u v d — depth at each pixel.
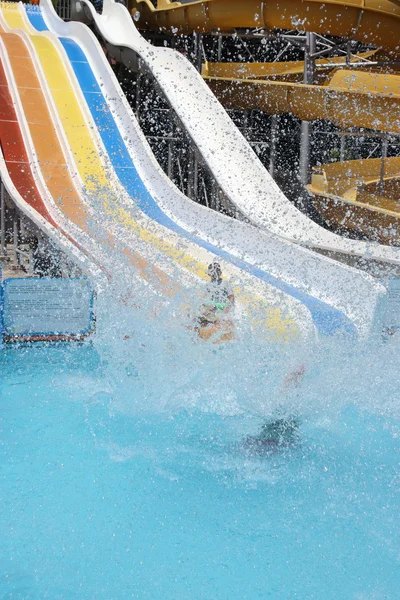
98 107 13.34
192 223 10.17
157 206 10.78
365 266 9.26
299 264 8.19
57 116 12.78
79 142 12.23
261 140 17.89
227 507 3.59
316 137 17.75
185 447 4.37
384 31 11.35
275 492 3.78
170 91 12.98
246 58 20.11
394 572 3.02
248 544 3.23
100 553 3.12
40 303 6.72
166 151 16.59
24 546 3.16
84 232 9.32
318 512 3.56
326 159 18.08
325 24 11.50
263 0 11.66
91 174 11.41
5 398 5.27
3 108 12.92
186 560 3.08
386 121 11.41
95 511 3.51
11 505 3.54
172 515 3.48
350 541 3.28
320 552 3.17
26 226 10.06
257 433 4.58
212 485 3.85
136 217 10.16
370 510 3.59
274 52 19.69
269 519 3.48
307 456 4.26
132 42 14.80
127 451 4.28
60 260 9.21
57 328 6.78
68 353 6.61
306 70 13.68
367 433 4.60
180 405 5.05
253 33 14.16
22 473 3.92
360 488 3.84
